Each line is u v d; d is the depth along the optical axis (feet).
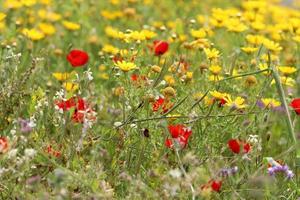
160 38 32.89
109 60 25.12
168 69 24.16
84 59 23.34
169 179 17.79
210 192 18.06
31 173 19.19
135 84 21.67
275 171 19.30
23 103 22.36
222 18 30.73
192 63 26.23
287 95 27.04
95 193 17.76
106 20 36.09
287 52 31.63
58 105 20.65
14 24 31.96
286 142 24.00
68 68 28.78
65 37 32.68
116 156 20.68
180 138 19.69
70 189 18.11
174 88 23.09
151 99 20.93
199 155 20.72
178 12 39.50
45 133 20.70
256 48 26.35
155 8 39.45
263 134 23.18
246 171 19.60
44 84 25.53
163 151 20.29
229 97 21.18
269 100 22.08
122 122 20.98
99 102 23.79
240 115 21.47
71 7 36.24
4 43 26.81
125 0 38.83
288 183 20.42
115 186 19.63
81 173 18.26
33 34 28.25
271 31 32.73
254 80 23.95
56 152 19.58
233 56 26.73
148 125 20.93
